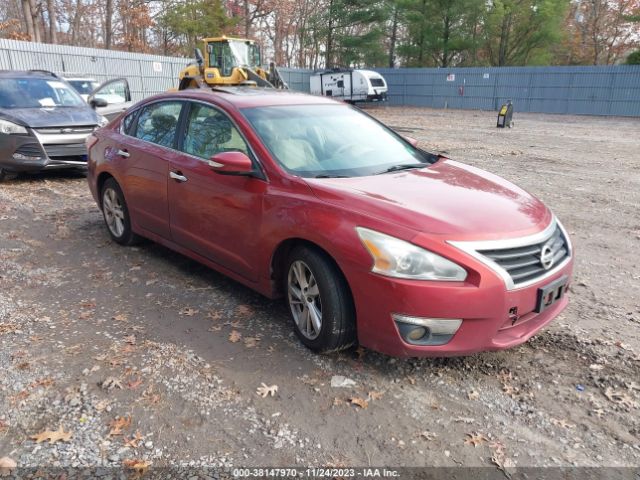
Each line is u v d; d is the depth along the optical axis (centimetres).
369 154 443
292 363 355
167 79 2880
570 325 417
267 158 398
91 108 1017
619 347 382
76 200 794
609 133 2119
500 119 2311
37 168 880
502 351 374
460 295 302
